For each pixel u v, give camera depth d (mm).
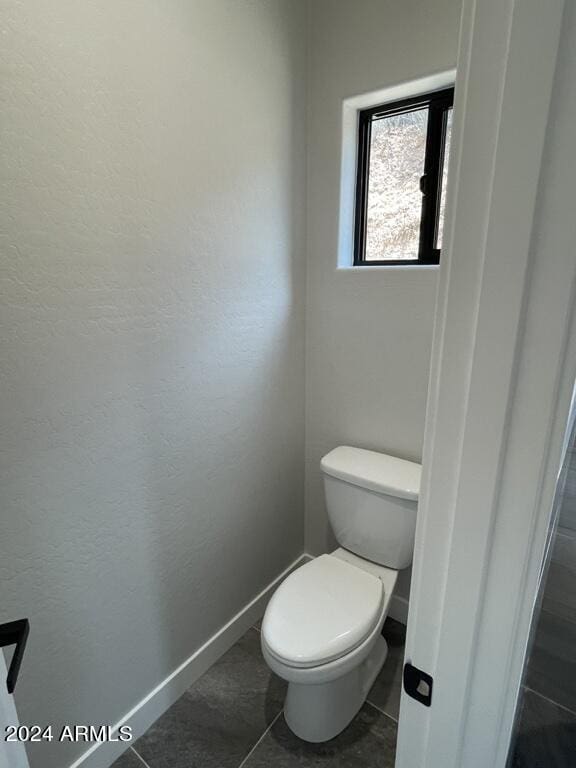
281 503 1794
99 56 900
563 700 709
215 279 1285
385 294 1520
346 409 1716
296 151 1515
